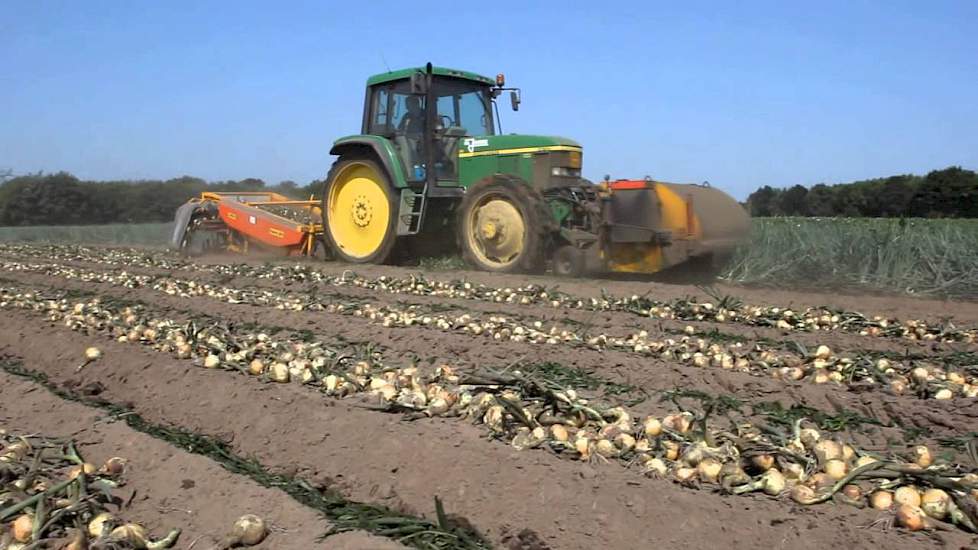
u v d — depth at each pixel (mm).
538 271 12055
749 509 3328
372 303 9703
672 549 3209
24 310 9062
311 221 16031
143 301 9953
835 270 12039
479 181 12555
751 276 12156
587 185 11906
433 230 13797
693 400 5359
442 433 4254
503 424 4262
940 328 7891
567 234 11781
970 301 10555
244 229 15914
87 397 5613
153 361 6059
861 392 5488
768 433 4211
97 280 12297
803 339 7531
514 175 12266
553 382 4852
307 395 4988
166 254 17328
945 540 3033
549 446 4051
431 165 13070
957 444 4422
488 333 7488
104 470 4148
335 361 5785
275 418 4836
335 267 13586
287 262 14695
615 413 4379
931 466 3727
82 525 3529
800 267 12172
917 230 12617
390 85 13633
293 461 4430
